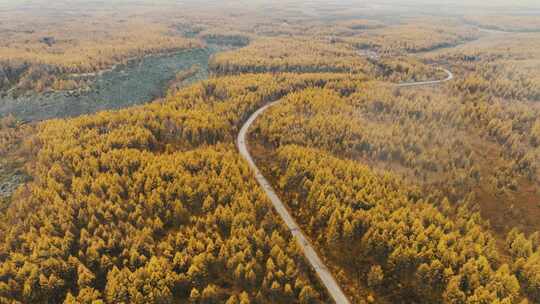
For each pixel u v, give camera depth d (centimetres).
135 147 10556
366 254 6894
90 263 6438
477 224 7912
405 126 11862
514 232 7619
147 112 12600
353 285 6519
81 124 11606
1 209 8806
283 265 6294
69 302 5497
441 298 6066
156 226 7225
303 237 7569
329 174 8606
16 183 9712
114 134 10756
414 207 7800
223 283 6284
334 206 7619
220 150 10738
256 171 10325
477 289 5706
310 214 8088
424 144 10975
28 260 6341
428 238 6756
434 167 9831
